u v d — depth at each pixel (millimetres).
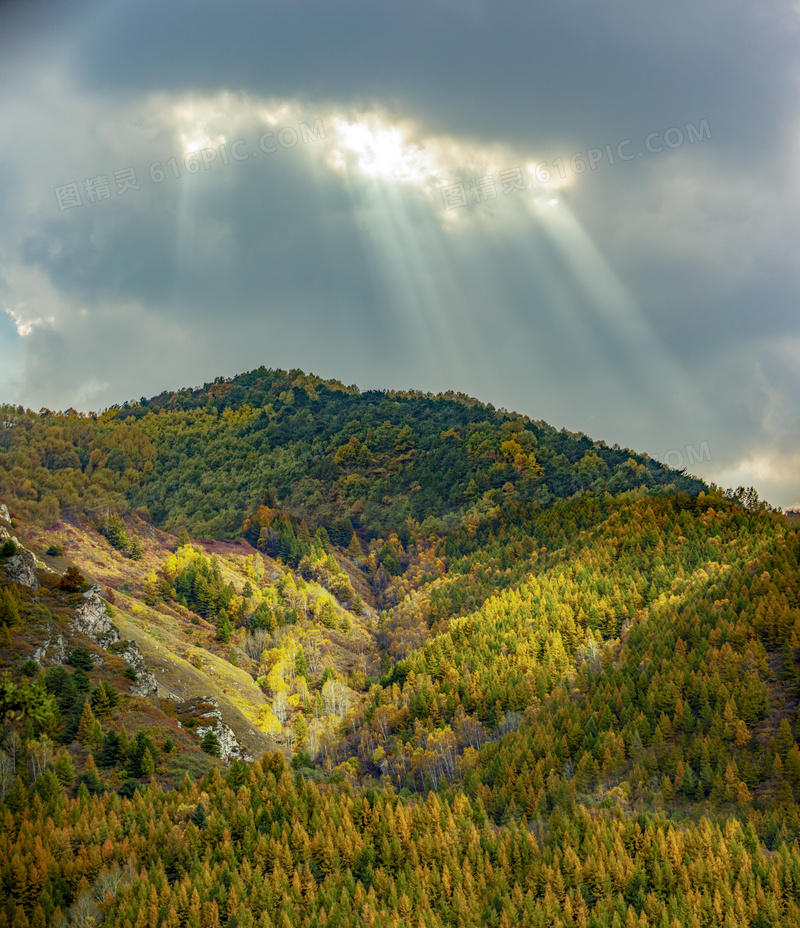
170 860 95625
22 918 81500
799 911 98312
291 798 112875
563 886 102812
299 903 95000
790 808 126750
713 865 105375
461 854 109062
